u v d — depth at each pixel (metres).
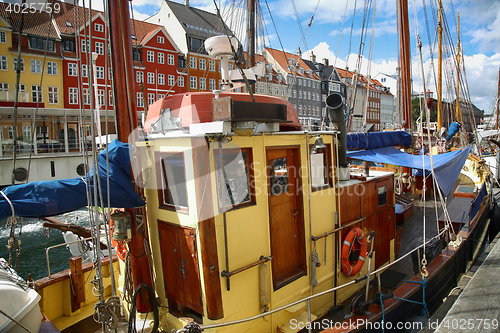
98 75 30.31
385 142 10.27
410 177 12.84
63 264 15.49
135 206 4.07
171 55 38.09
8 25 28.59
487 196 10.76
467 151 8.84
